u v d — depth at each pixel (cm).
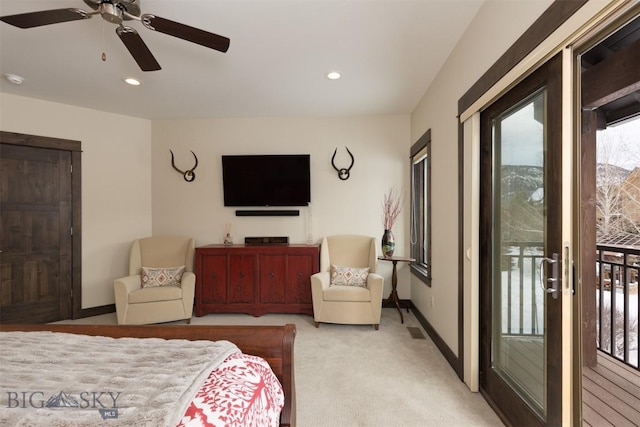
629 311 237
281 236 433
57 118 374
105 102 376
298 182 427
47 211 367
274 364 140
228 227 438
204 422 86
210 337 144
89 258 394
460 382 230
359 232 429
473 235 215
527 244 169
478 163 214
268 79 313
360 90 342
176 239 411
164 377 104
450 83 264
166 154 443
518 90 170
